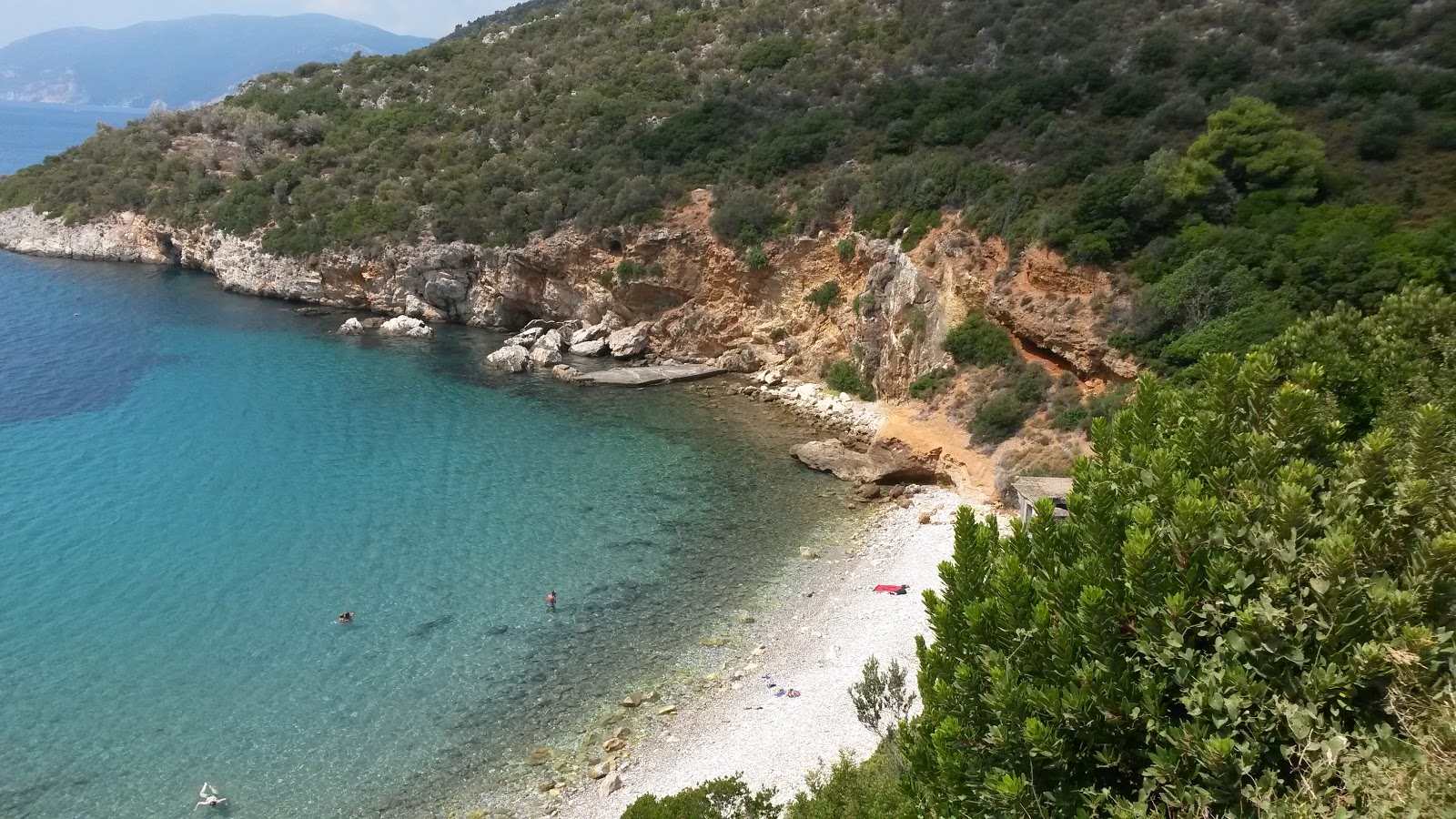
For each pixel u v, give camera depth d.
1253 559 9.19
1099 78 49.69
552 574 29.91
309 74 102.75
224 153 87.69
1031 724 8.61
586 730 22.08
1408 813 7.33
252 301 71.12
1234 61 46.28
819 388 50.38
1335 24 46.72
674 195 58.31
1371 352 17.39
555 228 61.19
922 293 44.41
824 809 15.21
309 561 30.25
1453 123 36.16
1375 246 31.70
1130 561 9.10
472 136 76.12
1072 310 37.50
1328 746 7.98
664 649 25.64
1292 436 10.70
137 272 80.25
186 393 48.38
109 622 26.11
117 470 37.72
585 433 44.22
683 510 35.47
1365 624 8.45
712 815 14.82
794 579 29.81
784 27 77.75
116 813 18.91
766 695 23.22
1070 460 33.44
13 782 19.66
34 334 58.00
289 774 20.27
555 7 115.44
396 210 68.50
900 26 68.44
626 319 60.16
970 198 45.12
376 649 25.25
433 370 54.41
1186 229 36.62
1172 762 8.36
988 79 54.84
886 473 38.12
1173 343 33.75
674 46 80.56
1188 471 10.95
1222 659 8.82
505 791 19.95
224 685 23.31
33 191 93.81
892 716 21.33
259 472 38.06
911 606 27.38
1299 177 35.97
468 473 38.69
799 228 52.72
